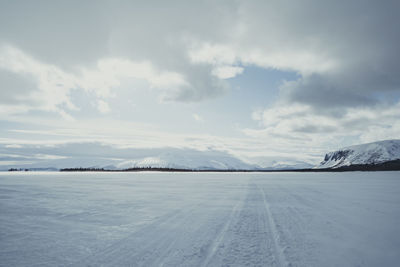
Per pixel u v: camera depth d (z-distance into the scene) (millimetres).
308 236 6738
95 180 38625
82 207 12094
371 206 12086
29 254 5398
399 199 14875
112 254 5363
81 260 5016
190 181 38156
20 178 41375
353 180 39875
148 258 5109
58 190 20953
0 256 5273
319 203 13219
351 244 6012
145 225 8195
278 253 5395
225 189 22734
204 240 6391
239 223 8391
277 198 15547
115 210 11180
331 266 4684
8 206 12422
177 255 5285
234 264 4762
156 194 18172
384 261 4938
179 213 10375
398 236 6715
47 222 8742
